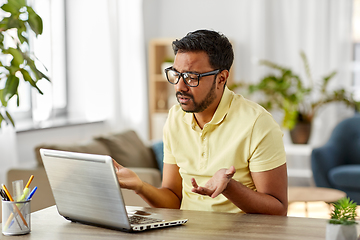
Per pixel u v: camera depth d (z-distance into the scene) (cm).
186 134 161
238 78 510
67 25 432
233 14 509
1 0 297
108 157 110
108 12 435
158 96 515
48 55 380
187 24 526
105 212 117
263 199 138
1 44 158
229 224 123
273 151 146
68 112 437
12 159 300
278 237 110
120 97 457
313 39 483
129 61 469
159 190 160
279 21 495
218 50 143
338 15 475
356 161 399
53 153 124
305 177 478
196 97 143
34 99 379
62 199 128
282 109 439
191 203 159
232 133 151
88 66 431
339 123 411
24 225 117
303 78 490
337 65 476
